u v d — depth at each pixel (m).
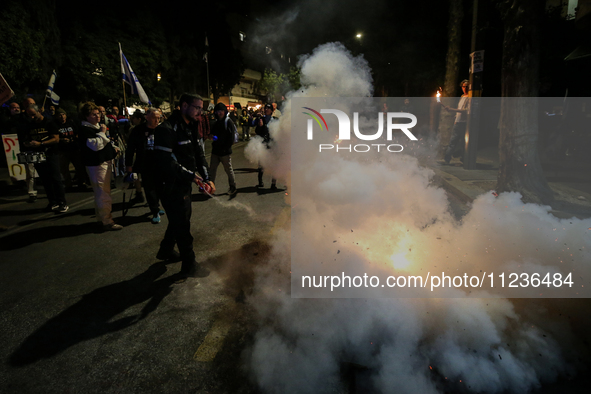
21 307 3.24
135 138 5.18
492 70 14.96
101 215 5.18
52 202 6.34
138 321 2.97
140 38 18.61
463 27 15.66
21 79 12.74
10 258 4.34
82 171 8.20
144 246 4.62
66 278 3.78
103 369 2.44
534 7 5.25
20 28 12.32
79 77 15.80
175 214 3.45
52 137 6.00
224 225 5.27
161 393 2.22
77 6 16.41
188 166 3.48
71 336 2.81
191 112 3.36
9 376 2.40
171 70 22.67
